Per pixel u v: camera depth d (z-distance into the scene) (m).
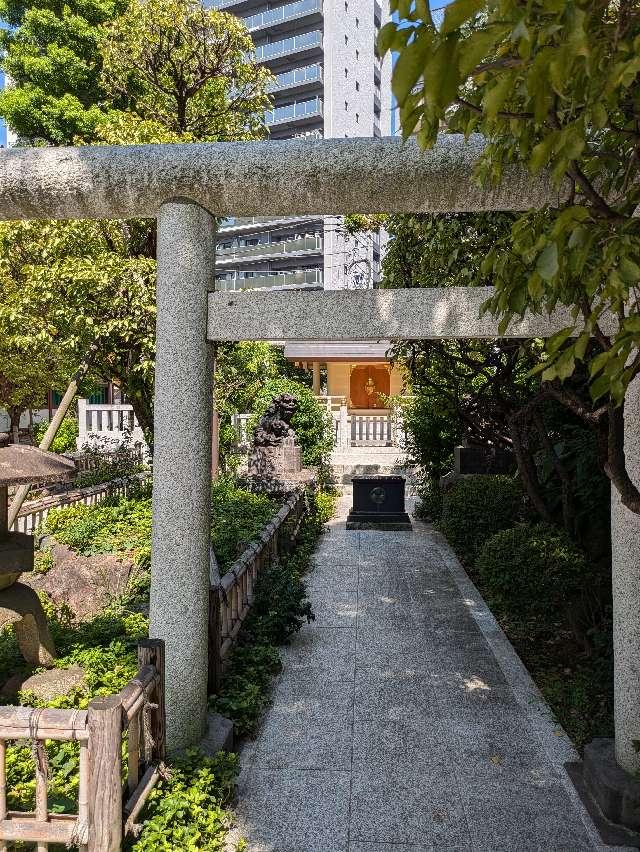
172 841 2.80
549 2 1.19
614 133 2.22
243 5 38.56
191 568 3.50
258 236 39.09
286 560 8.06
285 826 3.16
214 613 4.26
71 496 9.26
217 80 8.73
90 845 2.37
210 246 3.56
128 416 14.16
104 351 8.35
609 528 5.95
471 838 3.08
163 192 3.39
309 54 37.50
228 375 10.40
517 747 3.91
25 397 14.68
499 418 6.54
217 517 8.03
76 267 7.41
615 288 1.62
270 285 35.16
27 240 8.45
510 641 5.76
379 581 7.64
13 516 6.54
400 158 3.21
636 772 3.26
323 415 15.02
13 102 12.98
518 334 3.34
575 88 1.55
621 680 3.33
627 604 3.29
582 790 3.45
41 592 5.96
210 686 4.23
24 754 3.34
